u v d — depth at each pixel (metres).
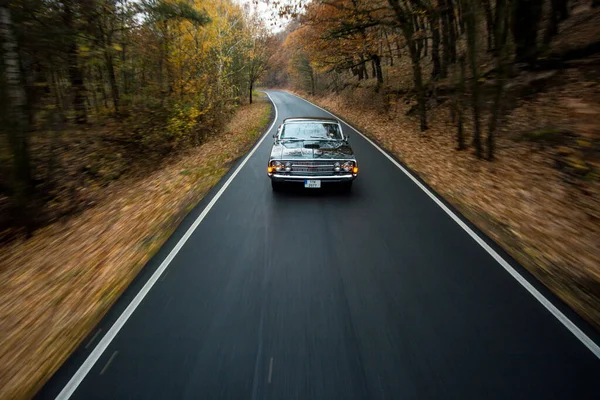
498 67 8.20
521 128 9.73
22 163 5.99
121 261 4.29
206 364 2.58
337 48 19.95
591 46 10.14
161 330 2.96
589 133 7.28
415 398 2.29
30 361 2.72
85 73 10.23
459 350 2.70
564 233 4.84
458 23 22.78
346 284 3.63
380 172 8.53
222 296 3.44
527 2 11.51
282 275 3.82
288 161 6.50
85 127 9.38
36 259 4.84
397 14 12.41
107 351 2.73
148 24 10.73
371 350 2.71
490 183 7.20
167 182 8.17
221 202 6.36
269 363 2.58
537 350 2.69
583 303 3.29
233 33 25.66
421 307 3.24
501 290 3.51
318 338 2.84
